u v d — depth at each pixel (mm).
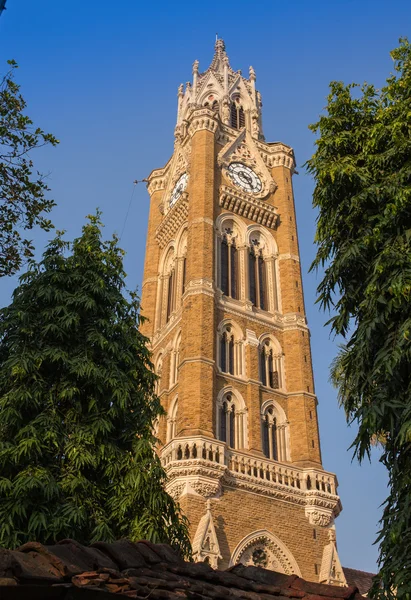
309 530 48000
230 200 65062
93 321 25047
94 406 23172
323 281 22344
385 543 17438
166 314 64188
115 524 22109
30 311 24438
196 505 44219
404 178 21297
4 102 23484
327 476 51062
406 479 17703
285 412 55219
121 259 27703
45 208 24219
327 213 23406
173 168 73438
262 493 47625
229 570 14492
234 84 83500
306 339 60125
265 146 73438
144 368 26203
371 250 21312
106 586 9938
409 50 24812
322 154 24047
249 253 64188
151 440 24297
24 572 9336
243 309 59188
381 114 23219
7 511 19297
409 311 19406
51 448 21562
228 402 52906
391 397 18766
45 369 23516
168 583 10875
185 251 64938
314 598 12523
